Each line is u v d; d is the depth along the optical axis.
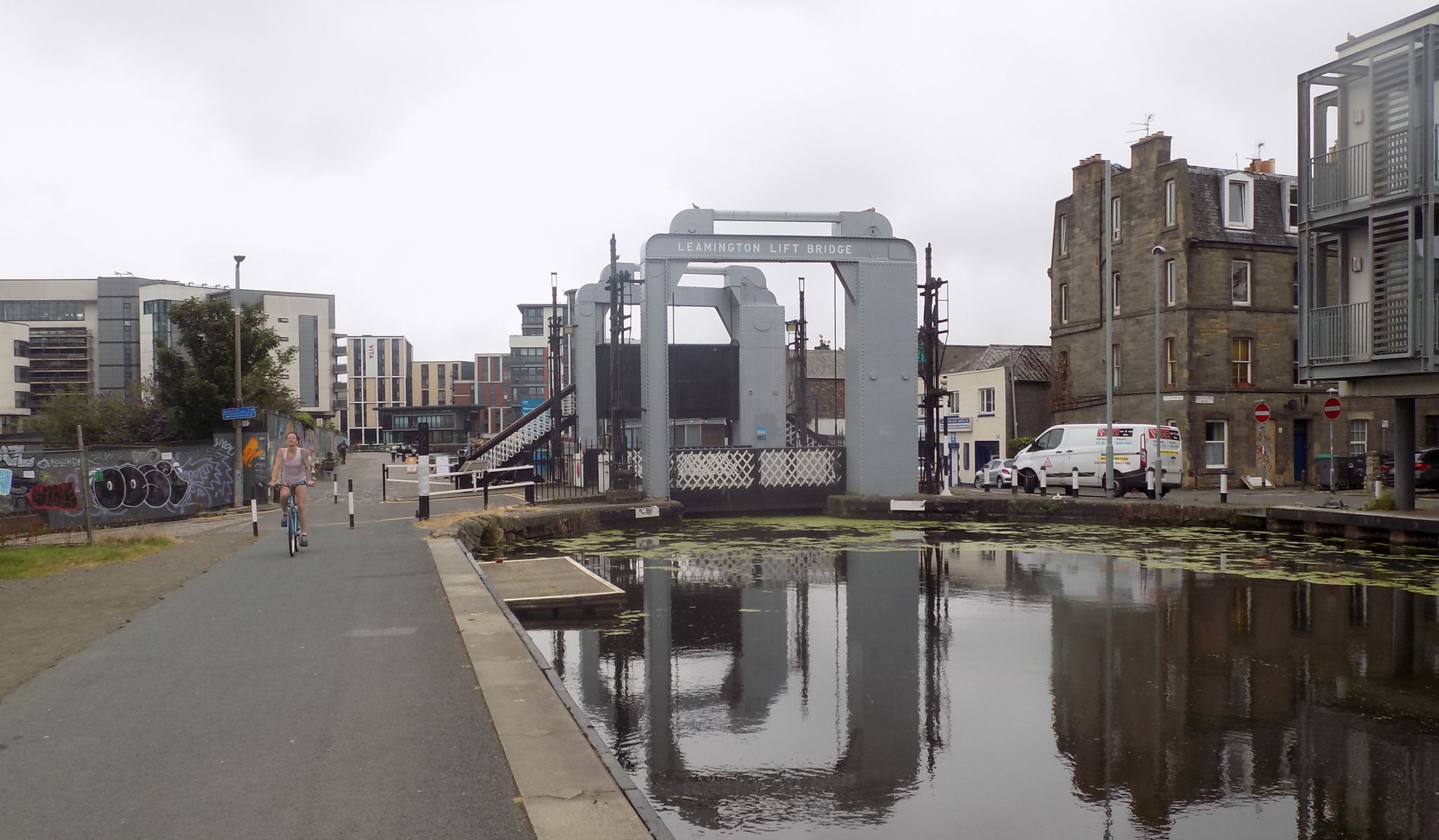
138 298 110.19
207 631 8.35
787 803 5.62
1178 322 36.75
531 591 11.88
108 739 5.38
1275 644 9.73
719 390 34.44
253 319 35.31
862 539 19.88
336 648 7.62
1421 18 19.48
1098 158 41.00
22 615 9.23
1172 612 11.47
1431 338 18.72
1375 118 20.23
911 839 5.12
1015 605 11.99
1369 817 5.38
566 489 28.91
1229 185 37.38
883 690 8.06
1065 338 43.22
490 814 4.29
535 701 6.04
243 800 4.46
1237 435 36.94
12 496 20.33
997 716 7.29
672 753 6.54
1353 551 17.61
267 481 31.78
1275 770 6.11
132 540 16.11
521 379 152.62
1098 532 21.31
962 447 50.88
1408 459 20.09
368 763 4.95
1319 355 21.36
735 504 25.41
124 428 40.34
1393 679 8.33
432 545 14.77
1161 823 5.31
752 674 8.66
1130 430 29.06
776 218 24.95
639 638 10.23
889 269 25.27
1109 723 7.10
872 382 25.30
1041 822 5.34
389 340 164.12
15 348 105.12
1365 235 21.11
